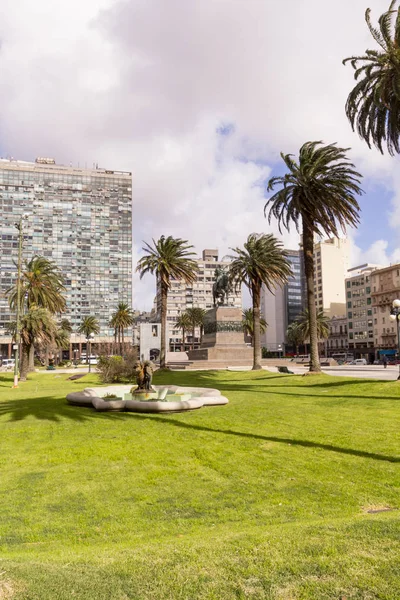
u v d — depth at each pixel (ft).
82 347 468.34
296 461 28.78
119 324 368.48
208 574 12.23
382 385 69.00
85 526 19.22
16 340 117.29
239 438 35.78
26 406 59.06
